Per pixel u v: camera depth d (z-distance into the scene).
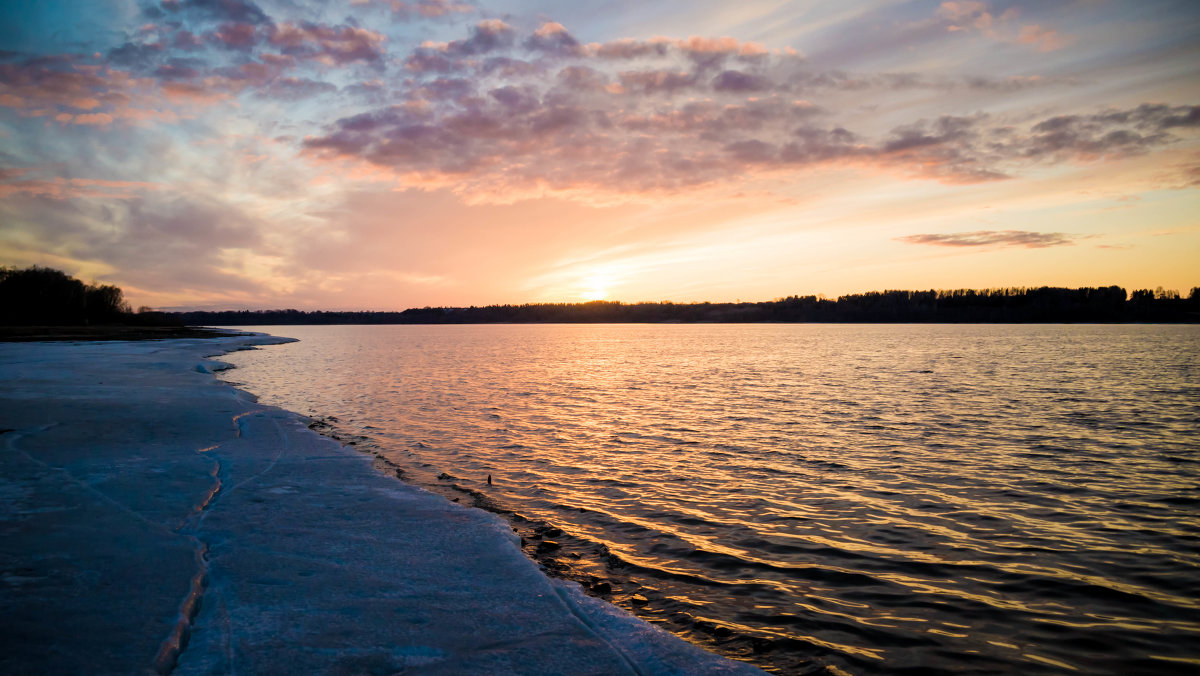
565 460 13.16
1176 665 5.20
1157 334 121.50
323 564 5.91
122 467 9.45
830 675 4.93
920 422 18.45
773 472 12.13
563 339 125.19
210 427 13.68
